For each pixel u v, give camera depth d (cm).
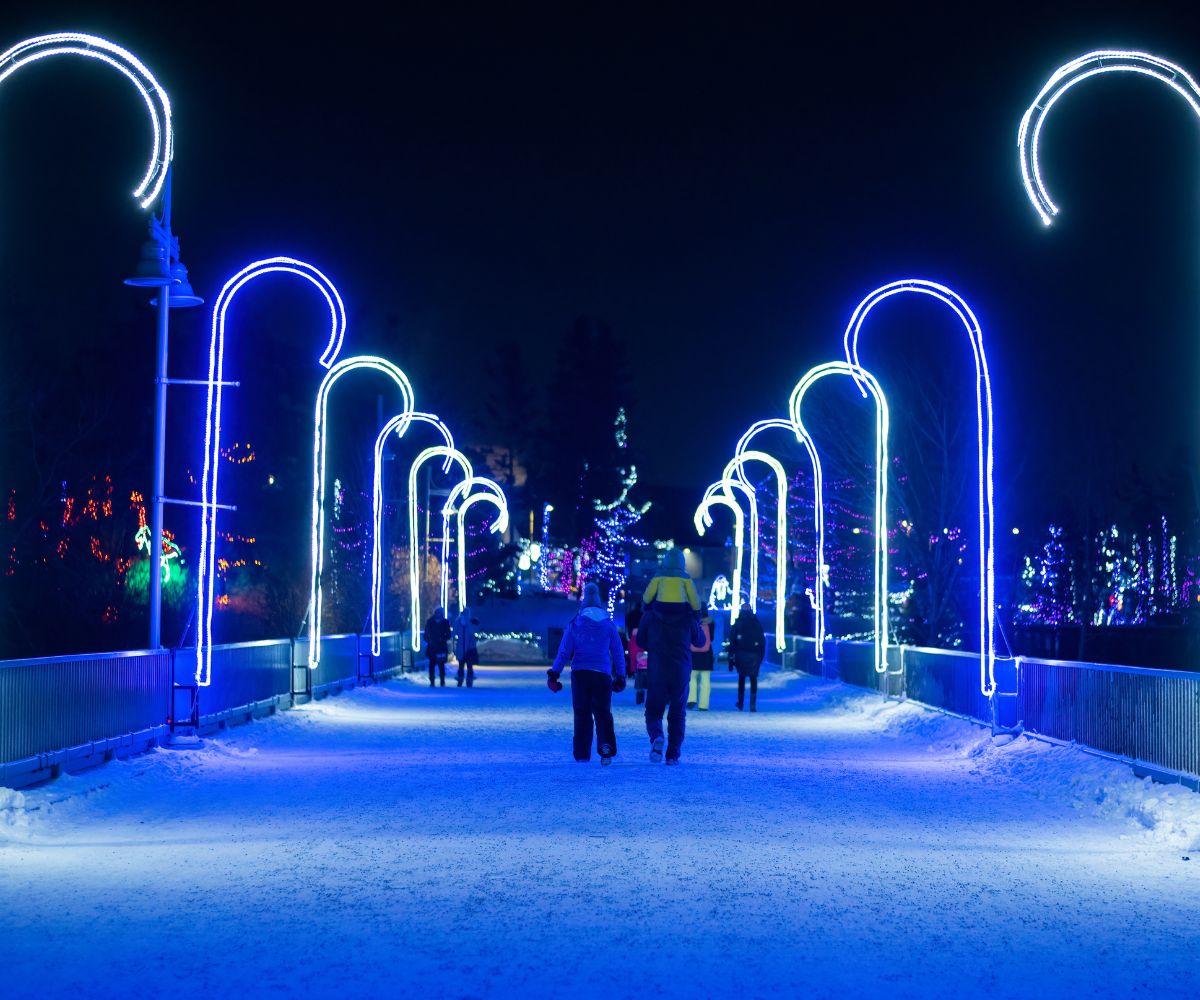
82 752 1482
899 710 2406
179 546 5684
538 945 731
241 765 1686
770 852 1011
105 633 4950
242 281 2120
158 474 1942
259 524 6103
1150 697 1365
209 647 1995
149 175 1644
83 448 5309
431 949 723
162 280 1945
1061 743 1633
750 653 2712
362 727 2303
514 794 1353
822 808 1261
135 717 1694
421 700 3128
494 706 2900
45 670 1405
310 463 6544
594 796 1334
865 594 5750
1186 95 1396
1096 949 730
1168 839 1072
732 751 1842
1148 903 841
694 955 712
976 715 2027
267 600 5934
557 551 10231
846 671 3231
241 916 799
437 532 6756
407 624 5828
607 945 732
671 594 1680
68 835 1114
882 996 645
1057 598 6538
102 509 5234
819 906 825
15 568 4906
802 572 6525
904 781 1496
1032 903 839
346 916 798
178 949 725
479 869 941
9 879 912
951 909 820
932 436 5122
